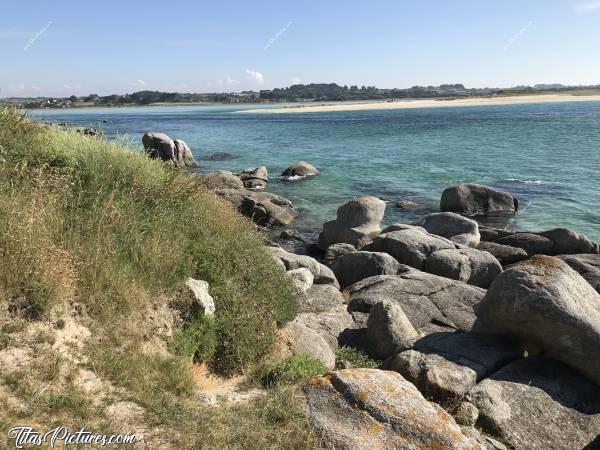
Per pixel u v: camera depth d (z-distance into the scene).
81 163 10.48
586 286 8.48
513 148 44.47
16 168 8.44
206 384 6.73
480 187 23.66
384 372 6.42
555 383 7.50
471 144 48.12
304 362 7.19
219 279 8.65
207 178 19.19
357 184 29.98
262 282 9.07
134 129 71.44
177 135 63.59
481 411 6.90
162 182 11.01
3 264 6.09
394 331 9.01
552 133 56.59
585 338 7.61
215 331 7.59
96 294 6.67
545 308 7.83
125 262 7.61
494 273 14.23
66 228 7.74
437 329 10.11
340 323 10.13
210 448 4.94
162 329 7.09
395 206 24.75
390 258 13.80
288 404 5.86
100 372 5.73
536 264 8.52
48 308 6.03
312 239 20.11
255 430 5.40
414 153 42.69
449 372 7.48
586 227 21.02
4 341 5.47
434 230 17.86
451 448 5.13
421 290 11.41
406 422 5.44
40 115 12.88
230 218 12.78
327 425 5.49
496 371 7.74
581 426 6.89
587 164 34.94
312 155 42.88
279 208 22.41
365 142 51.91
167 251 8.14
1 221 6.71
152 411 5.40
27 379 5.17
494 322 8.63
